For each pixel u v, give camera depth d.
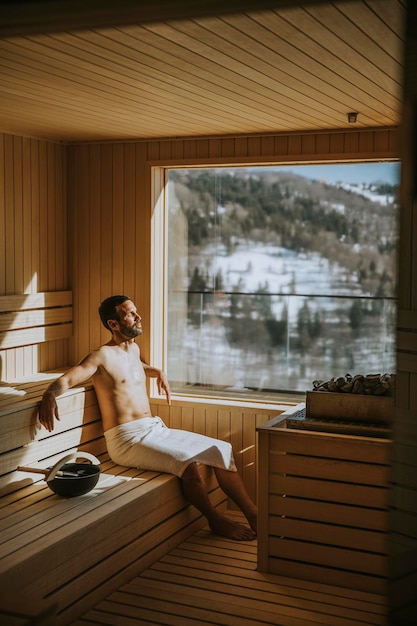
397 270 1.80
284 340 5.32
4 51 2.84
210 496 4.63
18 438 4.02
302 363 5.30
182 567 3.96
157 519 4.06
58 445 4.36
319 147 4.66
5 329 4.73
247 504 4.46
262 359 5.34
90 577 3.49
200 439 4.52
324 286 5.27
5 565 3.00
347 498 3.73
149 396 5.08
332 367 5.26
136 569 3.85
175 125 4.54
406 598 1.85
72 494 3.85
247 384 5.35
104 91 3.56
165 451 4.33
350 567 3.73
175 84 3.41
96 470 4.07
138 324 4.69
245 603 3.53
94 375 4.56
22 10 1.84
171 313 5.34
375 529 3.68
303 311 5.29
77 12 1.82
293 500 3.83
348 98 3.71
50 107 3.97
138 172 5.11
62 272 5.29
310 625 3.31
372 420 3.81
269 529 3.88
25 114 4.19
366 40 2.72
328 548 3.76
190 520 4.41
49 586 3.22
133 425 4.50
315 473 3.79
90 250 5.27
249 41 2.72
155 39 2.68
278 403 4.92
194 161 4.95
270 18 2.46
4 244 4.77
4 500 3.83
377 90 3.53
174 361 5.32
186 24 2.50
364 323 5.20
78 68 3.10
